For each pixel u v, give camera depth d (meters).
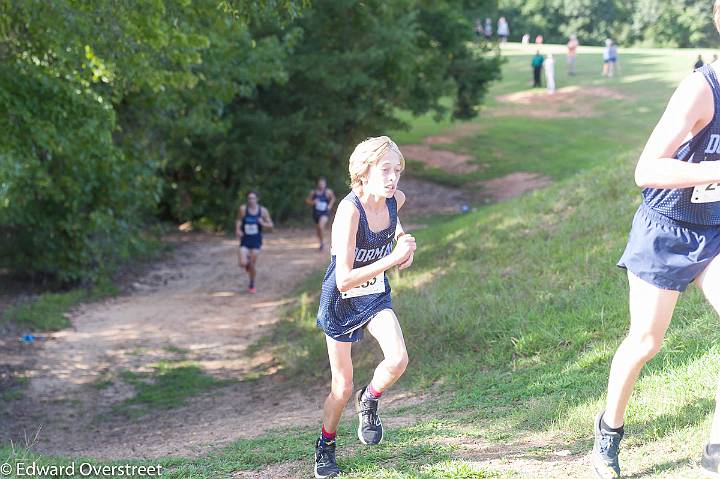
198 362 19.42
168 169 41.16
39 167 21.89
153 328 22.66
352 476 7.40
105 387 17.72
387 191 6.52
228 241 38.47
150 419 15.27
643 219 5.59
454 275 18.30
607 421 6.11
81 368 19.12
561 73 82.06
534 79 77.06
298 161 42.19
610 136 58.69
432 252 21.67
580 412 8.49
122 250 29.20
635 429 7.36
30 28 17.17
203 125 31.75
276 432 11.27
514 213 21.64
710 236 5.43
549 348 12.18
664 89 71.25
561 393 9.81
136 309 25.11
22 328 22.22
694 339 9.55
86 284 28.12
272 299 25.92
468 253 19.69
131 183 29.03
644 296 5.59
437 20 48.62
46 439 14.38
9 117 17.17
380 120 44.38
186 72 19.86
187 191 41.56
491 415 9.62
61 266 27.20
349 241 6.62
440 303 15.98
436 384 12.59
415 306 16.17
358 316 6.93
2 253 27.30
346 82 39.78
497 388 11.20
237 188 41.62
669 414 7.46
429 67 48.59
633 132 59.16
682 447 6.62
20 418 15.79
